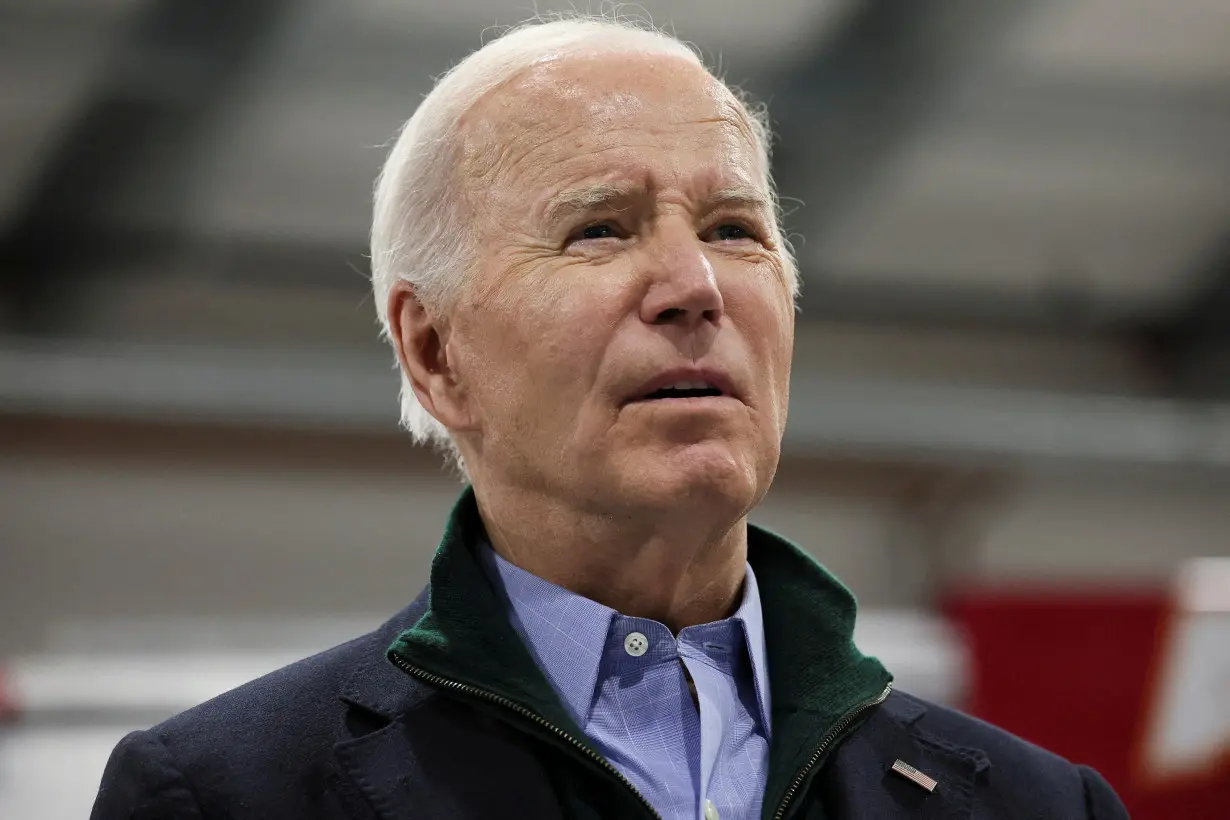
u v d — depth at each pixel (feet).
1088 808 16.22
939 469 53.47
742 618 15.08
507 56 15.76
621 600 14.79
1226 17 44.14
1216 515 57.57
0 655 43.52
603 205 14.46
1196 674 34.42
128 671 40.50
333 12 39.17
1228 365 56.13
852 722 14.64
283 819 13.32
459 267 15.15
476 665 13.94
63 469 45.93
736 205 15.02
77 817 34.30
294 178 43.93
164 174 42.88
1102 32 44.39
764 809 13.87
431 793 13.37
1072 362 56.70
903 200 49.11
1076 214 51.37
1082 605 35.94
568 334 14.03
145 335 46.62
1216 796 33.50
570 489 14.08
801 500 53.72
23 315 45.42
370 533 48.75
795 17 42.37
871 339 54.44
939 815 14.76
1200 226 52.75
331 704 14.44
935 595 48.67
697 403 13.70
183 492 47.11
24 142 41.42
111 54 39.22
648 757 14.02
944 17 43.11
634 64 15.29
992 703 36.22
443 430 17.40
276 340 47.83
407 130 16.71
